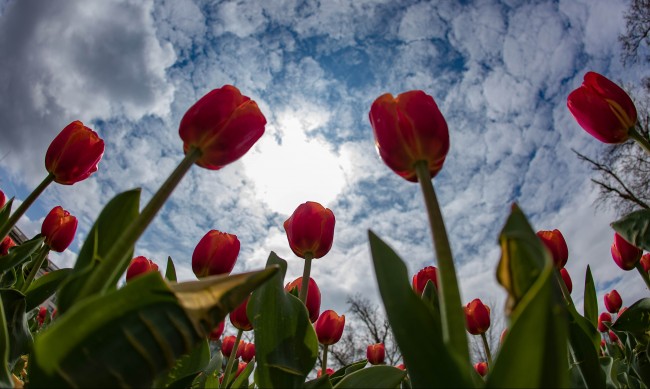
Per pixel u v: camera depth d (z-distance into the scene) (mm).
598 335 281
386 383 263
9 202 390
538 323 140
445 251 182
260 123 254
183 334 163
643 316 368
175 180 215
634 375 436
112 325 151
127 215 221
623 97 373
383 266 188
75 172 363
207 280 180
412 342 168
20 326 313
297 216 406
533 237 166
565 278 495
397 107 233
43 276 411
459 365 155
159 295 159
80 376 144
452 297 167
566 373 143
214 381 367
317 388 284
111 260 176
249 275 182
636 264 484
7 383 194
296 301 295
